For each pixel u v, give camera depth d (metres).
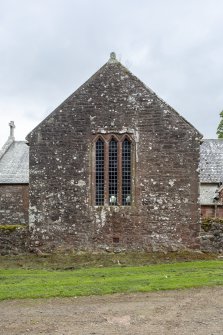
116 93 25.22
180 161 24.58
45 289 15.77
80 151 25.06
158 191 24.59
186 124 24.70
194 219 24.39
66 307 13.26
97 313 12.47
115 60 25.53
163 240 24.41
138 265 22.52
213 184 37.69
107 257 23.98
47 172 25.11
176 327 11.00
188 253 24.11
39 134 25.33
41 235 24.89
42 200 25.03
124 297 14.50
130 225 24.61
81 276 19.00
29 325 11.37
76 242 24.70
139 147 24.83
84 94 25.36
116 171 25.08
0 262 23.48
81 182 24.94
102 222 24.69
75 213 24.81
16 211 38.06
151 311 12.59
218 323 11.33
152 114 24.91
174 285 16.12
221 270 19.95
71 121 25.23
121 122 25.05
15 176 38.94
